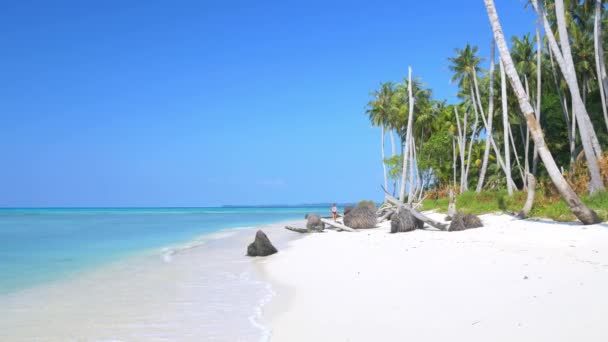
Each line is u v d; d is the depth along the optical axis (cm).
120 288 1103
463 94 4928
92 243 2384
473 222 2039
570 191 1647
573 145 3316
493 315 650
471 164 5934
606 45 3447
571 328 558
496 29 1827
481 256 1148
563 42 2119
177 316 819
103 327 755
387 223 3147
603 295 672
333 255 1516
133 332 722
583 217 1633
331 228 3053
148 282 1184
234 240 2553
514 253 1149
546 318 604
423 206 4609
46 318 820
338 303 838
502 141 5116
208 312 843
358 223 2792
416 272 1034
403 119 5575
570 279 796
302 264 1384
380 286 939
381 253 1429
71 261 1627
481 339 564
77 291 1072
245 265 1477
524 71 4003
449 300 761
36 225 4616
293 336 666
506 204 2778
